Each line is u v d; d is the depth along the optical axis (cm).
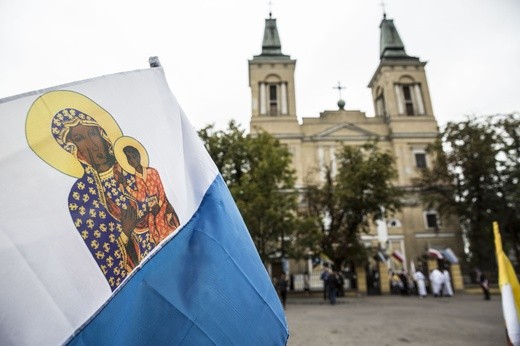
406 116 3816
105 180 192
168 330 172
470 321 1157
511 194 2811
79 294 164
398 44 4281
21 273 153
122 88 219
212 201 228
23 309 150
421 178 3341
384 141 3781
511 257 3067
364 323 1152
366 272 2836
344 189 2461
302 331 1007
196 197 229
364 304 1841
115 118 208
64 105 190
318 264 2723
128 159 205
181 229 205
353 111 3912
